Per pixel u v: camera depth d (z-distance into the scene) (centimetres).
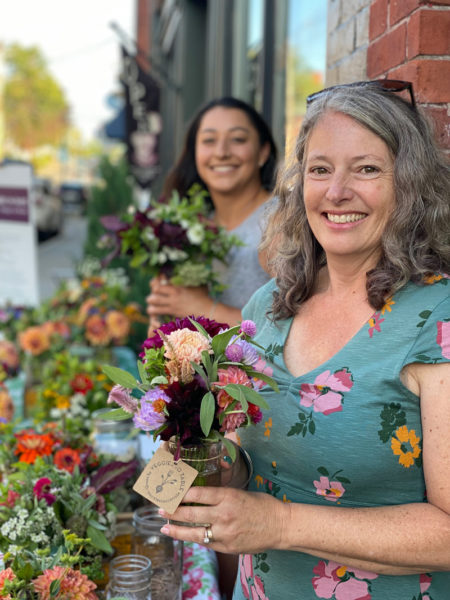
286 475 122
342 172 114
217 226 232
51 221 1777
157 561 145
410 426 109
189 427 105
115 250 239
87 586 127
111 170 721
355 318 119
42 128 3981
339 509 110
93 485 156
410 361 107
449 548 102
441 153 116
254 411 111
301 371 122
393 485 112
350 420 112
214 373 106
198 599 152
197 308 233
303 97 380
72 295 387
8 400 248
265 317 137
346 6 196
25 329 366
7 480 169
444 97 149
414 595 113
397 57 159
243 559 136
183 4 861
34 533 141
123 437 201
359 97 114
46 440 175
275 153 254
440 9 148
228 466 122
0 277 393
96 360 334
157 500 109
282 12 440
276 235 140
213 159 242
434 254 114
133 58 838
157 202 259
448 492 103
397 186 112
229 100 246
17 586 121
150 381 109
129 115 841
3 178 388
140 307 432
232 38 629
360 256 120
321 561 118
